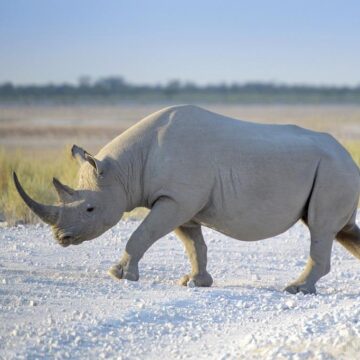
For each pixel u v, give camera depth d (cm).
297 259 3956
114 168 3170
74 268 3516
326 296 3105
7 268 3453
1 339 2403
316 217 3275
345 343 2278
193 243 3325
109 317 2612
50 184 5084
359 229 3475
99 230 3170
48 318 2588
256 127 3312
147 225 3153
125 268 3175
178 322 2627
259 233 3275
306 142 3300
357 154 6206
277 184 3222
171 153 3170
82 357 2278
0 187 5291
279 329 2508
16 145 12369
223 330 2556
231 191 3189
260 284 3400
